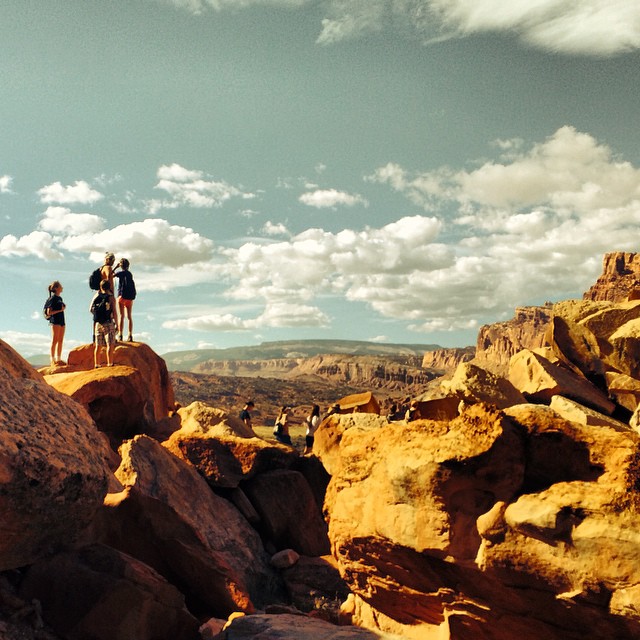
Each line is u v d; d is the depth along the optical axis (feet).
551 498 18.13
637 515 16.57
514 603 19.03
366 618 26.84
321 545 43.11
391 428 23.62
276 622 22.71
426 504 20.27
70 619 19.20
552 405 34.40
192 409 50.19
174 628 21.76
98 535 24.94
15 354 25.34
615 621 16.65
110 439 46.57
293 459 46.42
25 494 16.90
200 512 37.22
